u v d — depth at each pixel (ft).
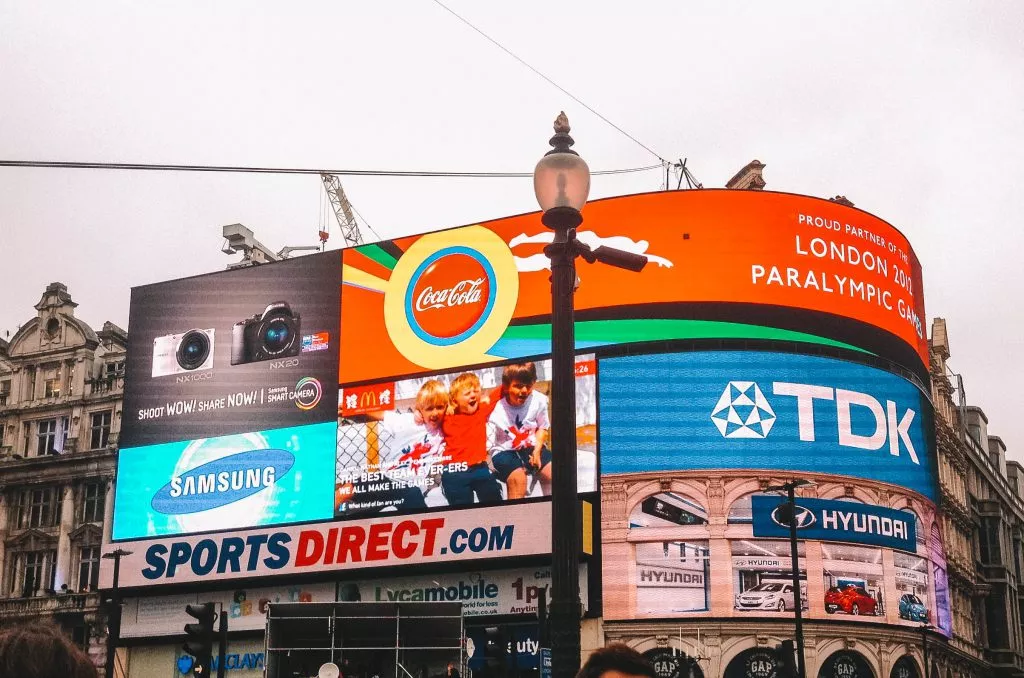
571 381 45.11
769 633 184.65
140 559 220.64
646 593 186.50
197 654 98.58
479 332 206.08
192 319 231.30
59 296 257.75
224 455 220.84
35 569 239.91
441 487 201.36
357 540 204.64
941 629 204.13
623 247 199.62
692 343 194.18
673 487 189.78
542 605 74.69
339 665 132.67
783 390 193.98
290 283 225.35
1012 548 315.78
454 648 131.64
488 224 211.61
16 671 13.01
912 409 207.62
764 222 200.34
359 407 212.23
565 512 43.39
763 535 187.73
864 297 204.95
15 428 252.21
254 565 211.00
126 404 232.12
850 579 190.70
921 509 203.51
